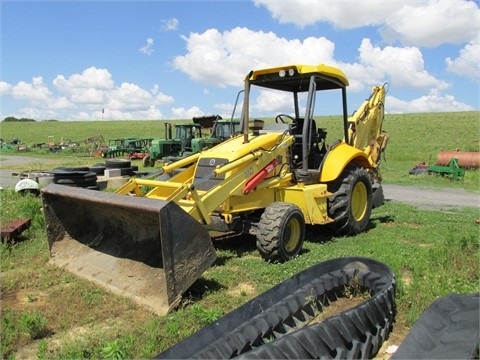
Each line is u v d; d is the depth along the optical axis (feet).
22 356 12.06
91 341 12.41
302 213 20.35
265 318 12.87
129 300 14.89
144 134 192.75
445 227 26.76
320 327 10.88
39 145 141.49
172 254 14.17
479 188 50.26
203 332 11.48
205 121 81.51
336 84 25.26
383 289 13.60
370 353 11.64
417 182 55.26
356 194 25.79
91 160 97.66
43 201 18.65
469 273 17.33
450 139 124.88
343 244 22.86
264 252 19.24
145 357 11.49
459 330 10.70
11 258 19.66
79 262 18.04
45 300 15.44
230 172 19.45
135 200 14.97
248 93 23.54
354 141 29.35
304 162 22.95
